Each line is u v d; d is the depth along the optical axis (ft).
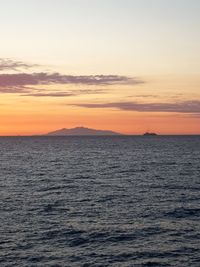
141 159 322.34
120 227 98.43
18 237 89.10
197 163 280.72
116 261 74.54
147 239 88.48
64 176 207.21
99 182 182.39
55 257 76.28
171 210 117.80
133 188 162.61
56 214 112.98
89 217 109.19
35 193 150.92
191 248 81.92
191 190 156.66
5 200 135.44
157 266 71.97
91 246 83.35
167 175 207.62
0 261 73.82
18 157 356.59
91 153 412.36
